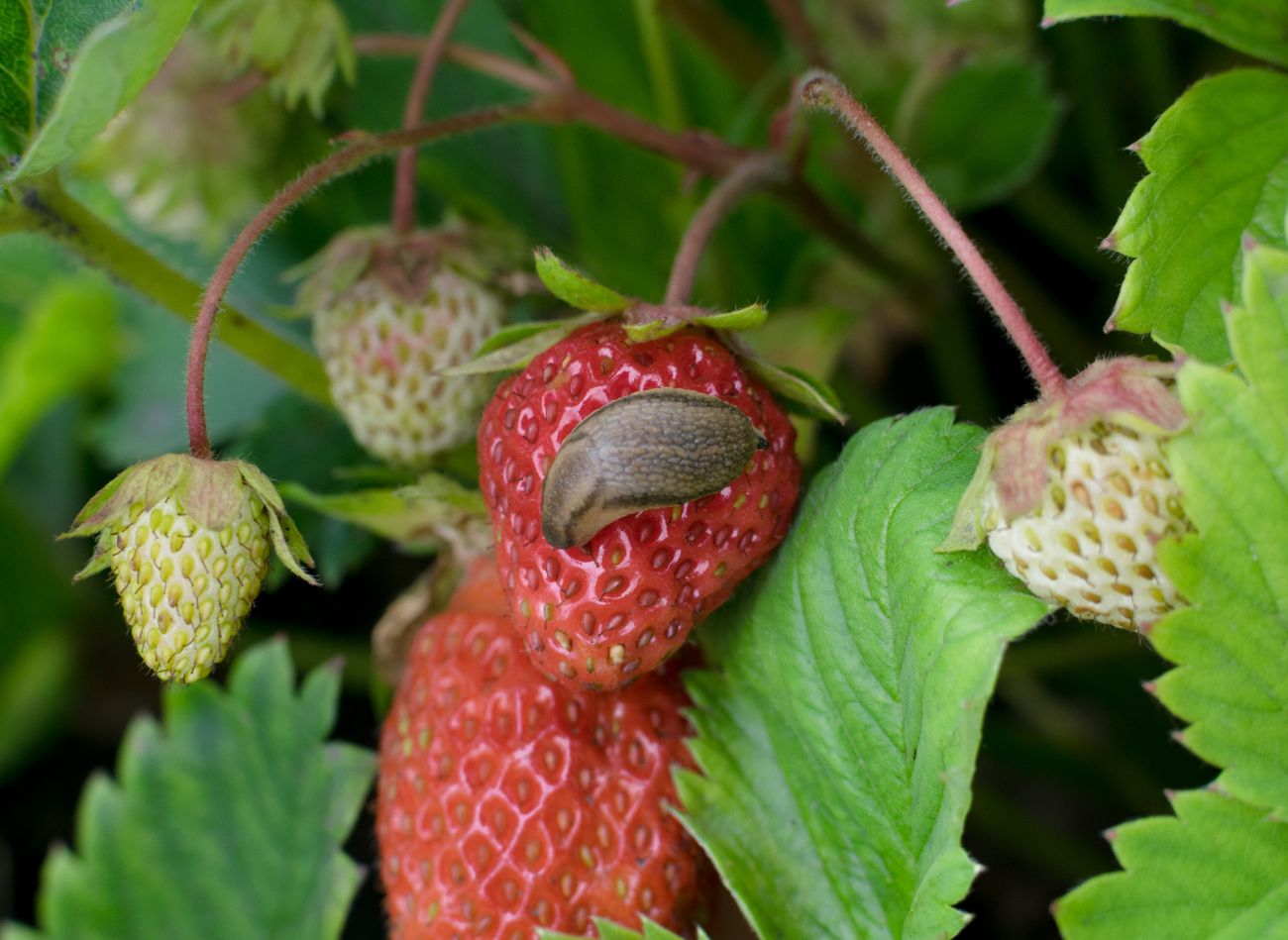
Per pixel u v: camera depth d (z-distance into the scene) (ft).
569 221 1.48
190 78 1.32
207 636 1.05
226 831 1.26
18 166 1.09
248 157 1.35
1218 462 0.98
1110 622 1.00
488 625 1.13
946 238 1.04
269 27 1.24
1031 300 1.47
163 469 1.06
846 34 1.43
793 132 1.24
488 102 1.47
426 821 1.12
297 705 1.27
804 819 1.09
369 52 1.29
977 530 1.01
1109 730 1.44
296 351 1.26
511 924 1.10
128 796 1.27
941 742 1.01
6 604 1.61
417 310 1.21
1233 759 0.99
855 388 1.46
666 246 1.47
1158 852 1.00
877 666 1.05
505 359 1.09
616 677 1.06
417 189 1.43
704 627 1.11
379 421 1.22
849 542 1.05
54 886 1.27
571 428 1.06
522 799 1.10
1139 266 1.05
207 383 1.45
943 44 1.41
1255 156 1.06
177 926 1.26
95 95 1.05
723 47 1.43
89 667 1.66
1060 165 1.54
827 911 1.08
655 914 1.11
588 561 1.05
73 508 1.67
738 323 1.06
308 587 1.58
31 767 1.61
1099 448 0.98
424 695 1.13
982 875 1.46
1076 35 1.46
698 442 1.03
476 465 1.24
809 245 1.44
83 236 1.19
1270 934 0.99
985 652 0.99
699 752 1.10
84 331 1.49
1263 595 0.99
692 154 1.27
